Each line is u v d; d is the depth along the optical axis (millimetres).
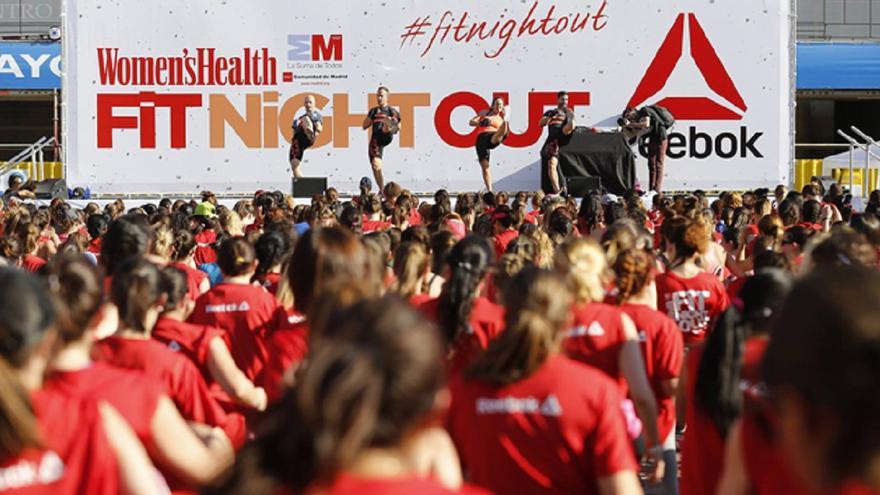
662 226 16828
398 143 40031
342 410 4070
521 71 39781
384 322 4246
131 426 6820
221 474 4422
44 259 19438
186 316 12508
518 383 7457
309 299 9805
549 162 37750
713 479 8242
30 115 67750
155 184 40312
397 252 11734
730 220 24062
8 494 5348
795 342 3883
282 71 40000
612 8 39719
